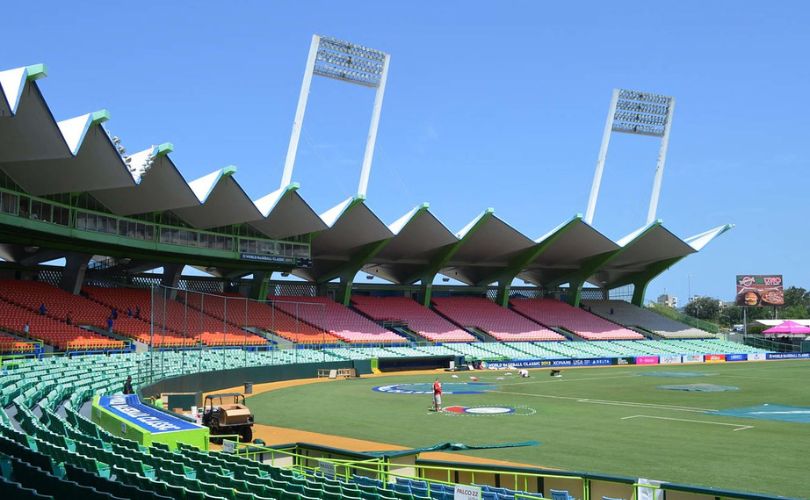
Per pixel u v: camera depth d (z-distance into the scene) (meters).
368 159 69.12
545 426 29.94
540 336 88.75
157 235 57.88
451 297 94.31
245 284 76.50
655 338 99.19
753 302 106.06
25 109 34.41
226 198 57.59
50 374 33.38
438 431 28.52
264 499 11.56
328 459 19.47
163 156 48.81
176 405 33.06
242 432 26.27
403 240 76.69
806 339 108.75
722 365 81.31
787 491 17.83
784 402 39.88
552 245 85.75
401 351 73.38
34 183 45.69
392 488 15.31
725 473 20.08
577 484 16.30
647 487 14.56
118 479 12.62
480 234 79.12
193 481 12.62
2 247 57.81
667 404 38.94
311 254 77.38
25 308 50.53
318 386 51.41
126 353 47.75
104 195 52.72
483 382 55.69
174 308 64.75
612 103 84.06
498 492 15.03
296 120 64.50
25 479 11.33
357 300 85.50
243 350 58.50
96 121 40.19
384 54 71.44
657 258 93.62
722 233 89.25
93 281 65.12
